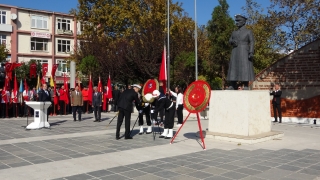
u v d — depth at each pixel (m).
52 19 50.38
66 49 51.78
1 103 18.97
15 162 7.11
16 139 10.41
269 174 6.07
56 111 21.64
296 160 7.28
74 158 7.52
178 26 31.70
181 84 29.30
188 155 7.86
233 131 10.13
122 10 33.59
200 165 6.79
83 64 26.27
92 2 35.66
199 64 29.72
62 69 50.78
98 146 9.16
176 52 28.97
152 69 26.28
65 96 21.48
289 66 17.03
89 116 20.33
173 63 27.17
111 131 12.55
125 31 33.66
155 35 27.66
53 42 50.34
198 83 9.50
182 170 6.37
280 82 17.28
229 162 7.08
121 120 10.55
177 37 31.38
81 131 12.56
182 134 11.66
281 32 20.02
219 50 29.14
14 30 47.06
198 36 33.84
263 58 25.33
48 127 13.69
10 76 19.41
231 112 10.19
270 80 17.62
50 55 50.16
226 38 28.75
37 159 7.41
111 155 7.86
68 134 11.64
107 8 34.16
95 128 13.59
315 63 16.14
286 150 8.49
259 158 7.50
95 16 35.00
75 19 38.50
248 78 10.38
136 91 10.97
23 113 19.88
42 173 6.16
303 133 11.73
